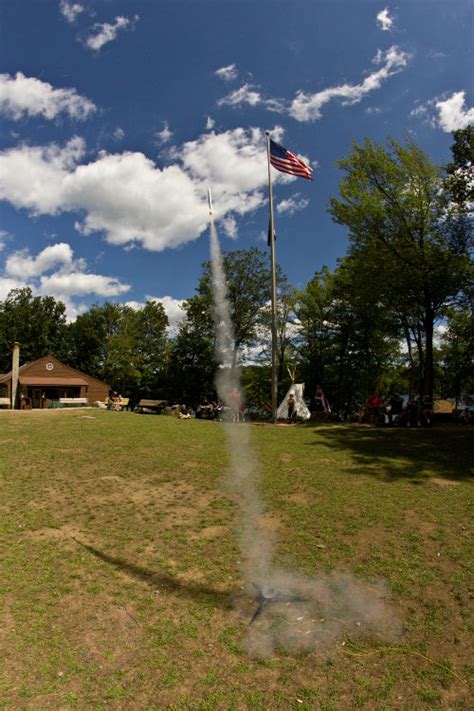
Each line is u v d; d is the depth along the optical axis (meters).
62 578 5.37
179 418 23.12
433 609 4.80
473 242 22.34
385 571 5.62
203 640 4.31
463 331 27.66
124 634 4.37
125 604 4.88
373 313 29.58
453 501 8.20
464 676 3.86
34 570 5.54
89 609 4.76
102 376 56.66
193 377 42.00
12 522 7.04
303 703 3.55
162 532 6.82
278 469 10.71
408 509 7.77
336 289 32.78
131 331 54.09
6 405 31.95
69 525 7.02
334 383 36.94
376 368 34.59
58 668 3.87
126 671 3.87
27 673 3.79
